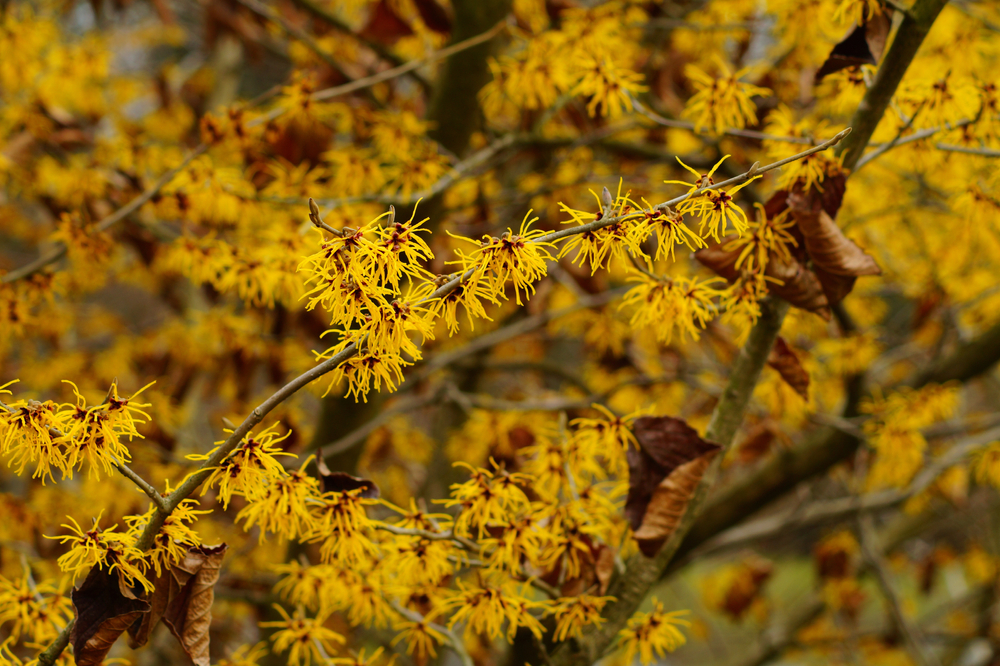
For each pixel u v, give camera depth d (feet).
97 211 7.23
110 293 18.56
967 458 9.64
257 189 6.72
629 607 4.68
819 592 14.93
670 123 5.13
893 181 8.45
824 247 3.92
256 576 8.14
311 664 7.52
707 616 19.56
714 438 4.68
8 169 7.42
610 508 4.39
